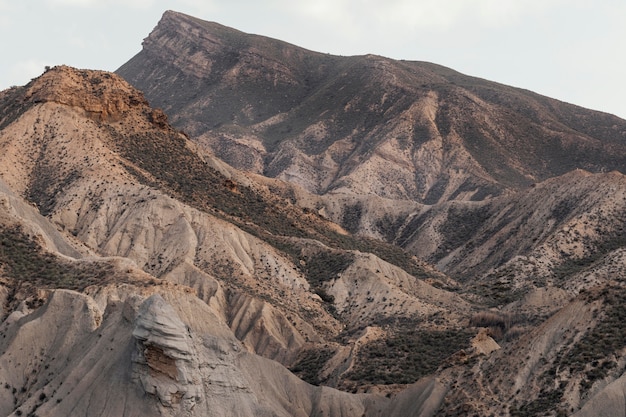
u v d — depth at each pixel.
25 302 191.62
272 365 193.12
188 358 164.62
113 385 163.62
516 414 160.62
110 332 172.62
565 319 174.00
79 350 174.62
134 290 194.75
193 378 164.38
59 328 180.25
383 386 198.88
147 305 165.38
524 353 172.12
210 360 173.62
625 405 153.00
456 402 172.00
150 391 160.88
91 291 196.50
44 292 193.25
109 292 195.75
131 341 167.25
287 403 186.62
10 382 173.88
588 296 176.25
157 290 194.25
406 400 185.50
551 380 163.12
